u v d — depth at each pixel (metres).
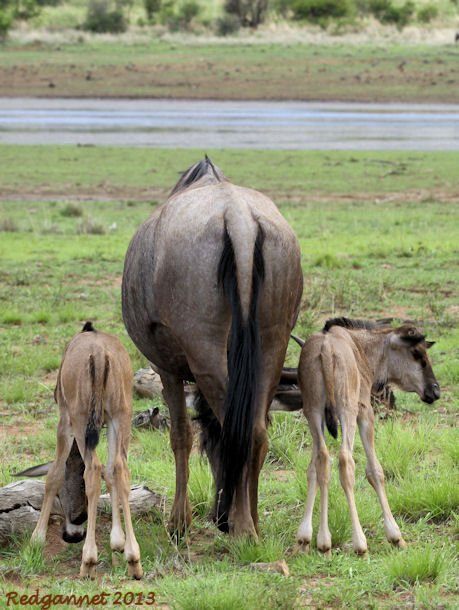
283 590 21.09
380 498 25.14
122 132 142.12
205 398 25.64
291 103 175.50
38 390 41.16
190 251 24.98
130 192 102.06
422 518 27.05
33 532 25.02
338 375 24.34
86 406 23.28
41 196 100.25
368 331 27.64
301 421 35.25
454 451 31.33
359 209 91.69
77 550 25.47
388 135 141.25
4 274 65.06
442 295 57.34
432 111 167.62
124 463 23.59
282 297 25.23
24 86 183.25
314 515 26.95
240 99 178.38
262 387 25.33
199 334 24.98
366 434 25.59
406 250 71.12
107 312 54.00
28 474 27.78
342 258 68.81
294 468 31.45
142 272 26.91
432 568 22.81
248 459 24.30
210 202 25.50
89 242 77.56
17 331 50.31
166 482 30.48
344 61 198.38
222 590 21.31
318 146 131.12
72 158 120.44
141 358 43.47
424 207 93.12
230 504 24.14
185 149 126.56
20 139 135.25
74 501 24.75
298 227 81.50
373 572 22.97
